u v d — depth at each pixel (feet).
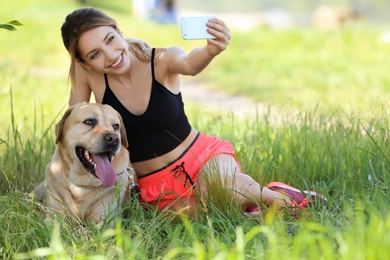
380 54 42.88
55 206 14.88
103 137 14.10
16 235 13.25
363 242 10.82
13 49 50.44
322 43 49.65
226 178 14.89
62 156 14.93
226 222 14.01
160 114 15.35
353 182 15.48
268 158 17.38
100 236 12.33
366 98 29.76
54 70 43.27
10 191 15.66
